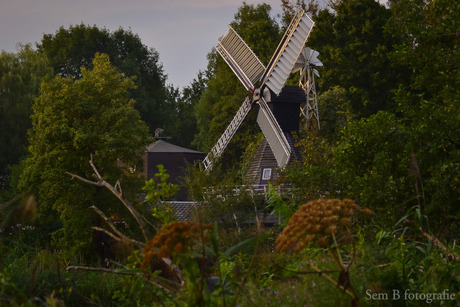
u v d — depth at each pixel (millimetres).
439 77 16547
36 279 10258
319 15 76500
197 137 101625
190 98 142375
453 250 8898
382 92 70438
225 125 87750
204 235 5840
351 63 71812
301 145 53125
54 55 112000
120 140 45094
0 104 77312
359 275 7117
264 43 90875
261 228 6176
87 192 43469
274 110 58125
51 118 46219
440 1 17609
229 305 6473
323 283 6836
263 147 60219
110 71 49000
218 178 38281
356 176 14578
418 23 18438
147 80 119375
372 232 12000
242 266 8523
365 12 72750
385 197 12438
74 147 46000
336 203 6352
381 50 69625
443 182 11914
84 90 46969
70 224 43688
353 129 14688
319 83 73688
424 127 13500
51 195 44375
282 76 57312
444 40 17016
